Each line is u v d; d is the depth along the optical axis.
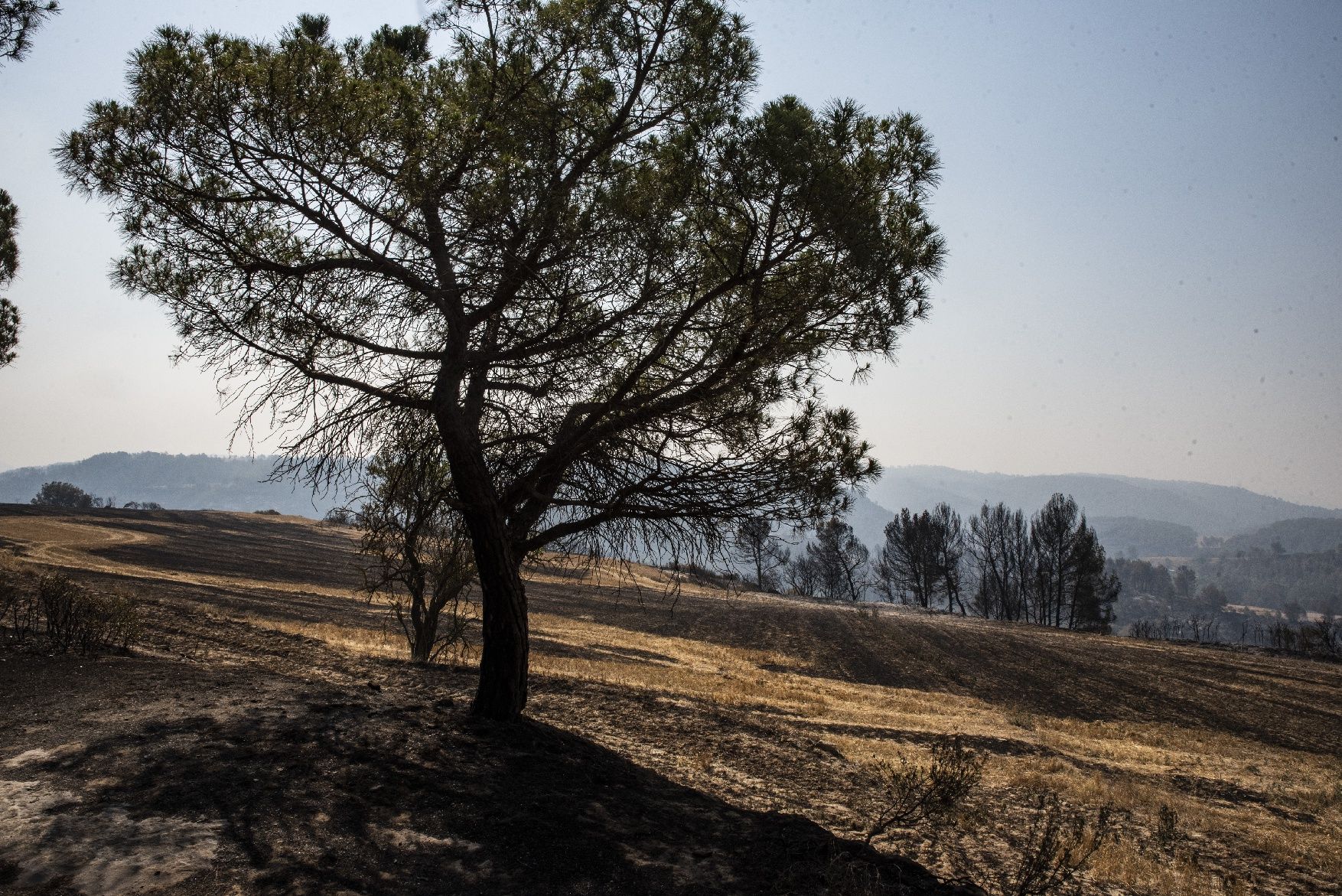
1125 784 16.52
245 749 7.34
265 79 7.49
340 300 8.85
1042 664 46.78
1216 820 14.20
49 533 66.19
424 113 8.02
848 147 7.97
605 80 8.43
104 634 13.34
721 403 9.11
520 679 9.52
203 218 8.27
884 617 65.06
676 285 8.79
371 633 27.12
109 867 5.03
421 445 9.42
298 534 95.50
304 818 6.07
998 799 13.31
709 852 6.79
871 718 22.72
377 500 11.22
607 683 19.36
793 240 8.26
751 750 13.74
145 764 6.80
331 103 7.66
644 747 12.36
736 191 7.89
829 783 12.26
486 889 5.43
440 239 8.45
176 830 5.62
